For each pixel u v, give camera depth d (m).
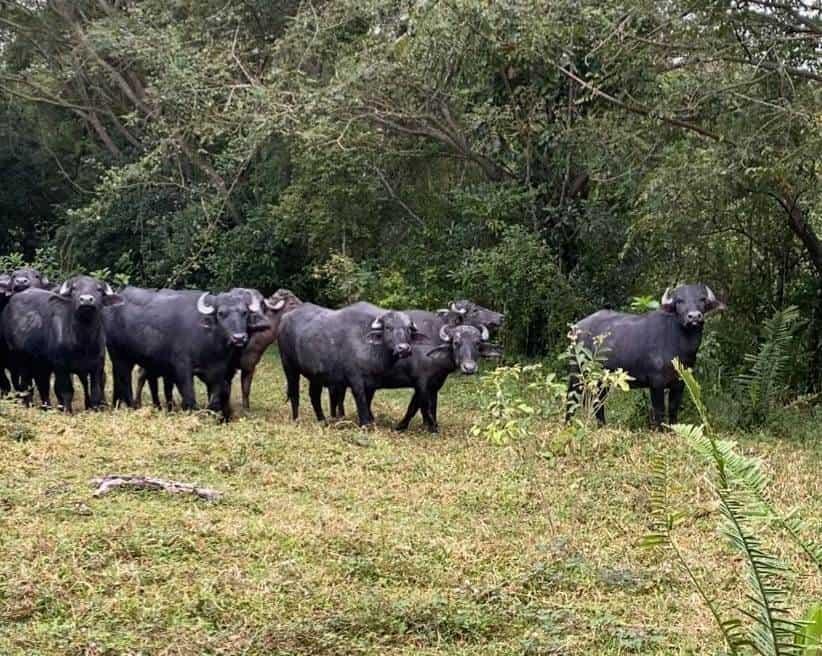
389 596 6.03
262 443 9.80
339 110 16.80
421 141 18.58
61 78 24.47
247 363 13.66
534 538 7.40
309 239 20.78
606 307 16.41
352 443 10.33
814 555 5.48
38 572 6.07
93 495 7.73
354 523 7.36
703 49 12.53
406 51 15.62
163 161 21.78
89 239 25.78
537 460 9.54
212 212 21.22
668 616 6.00
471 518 7.93
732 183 12.35
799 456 10.21
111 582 6.04
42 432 9.57
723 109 12.62
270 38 21.28
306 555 6.70
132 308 12.48
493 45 14.09
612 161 14.81
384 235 20.09
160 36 19.03
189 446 9.45
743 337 14.17
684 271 14.99
